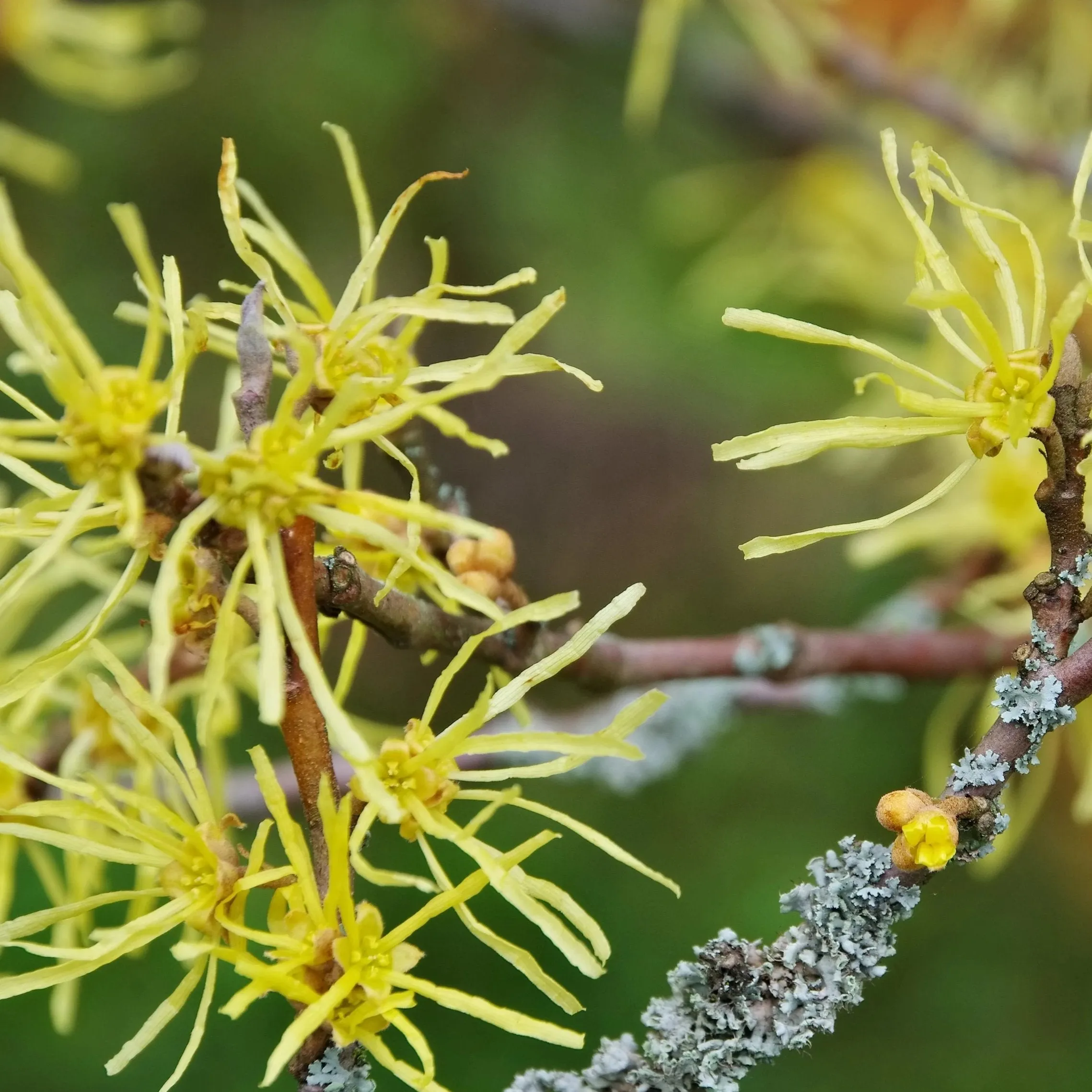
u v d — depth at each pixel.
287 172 0.80
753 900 0.69
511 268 0.81
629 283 0.77
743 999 0.31
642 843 0.73
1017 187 0.48
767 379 0.69
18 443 0.29
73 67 0.56
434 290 0.30
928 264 0.31
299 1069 0.30
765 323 0.31
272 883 0.30
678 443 0.93
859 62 0.50
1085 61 0.55
